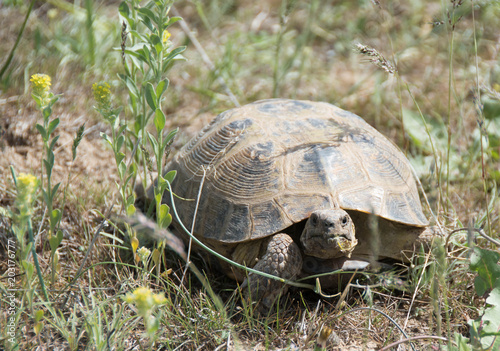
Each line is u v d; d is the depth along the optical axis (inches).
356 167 219.3
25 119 314.2
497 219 257.1
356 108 363.6
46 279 215.3
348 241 194.4
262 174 219.6
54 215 197.8
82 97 343.0
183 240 243.0
